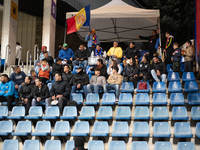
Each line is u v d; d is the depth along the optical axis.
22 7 14.32
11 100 7.63
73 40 17.75
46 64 9.24
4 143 6.41
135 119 6.93
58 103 7.36
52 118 7.02
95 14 11.77
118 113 7.06
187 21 16.70
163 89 7.68
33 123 7.29
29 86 7.88
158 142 5.86
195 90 7.47
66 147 6.08
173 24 16.53
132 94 7.78
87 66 9.95
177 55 9.06
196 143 6.38
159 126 6.51
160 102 7.14
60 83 7.67
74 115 7.11
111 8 11.93
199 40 9.11
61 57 11.19
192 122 6.76
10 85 7.70
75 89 7.92
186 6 16.88
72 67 10.73
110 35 15.17
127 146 6.54
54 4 12.83
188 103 7.07
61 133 6.57
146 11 11.56
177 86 7.81
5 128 6.99
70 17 11.73
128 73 8.62
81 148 4.98
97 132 6.56
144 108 7.01
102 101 7.53
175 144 6.45
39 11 15.32
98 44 10.27
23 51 15.56
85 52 10.36
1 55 11.14
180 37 17.25
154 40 11.49
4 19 11.28
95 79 8.12
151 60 11.22
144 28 13.95
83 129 6.68
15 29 11.70
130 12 11.59
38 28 15.79
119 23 13.55
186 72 8.34
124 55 10.22
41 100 7.73
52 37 12.60
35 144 6.30
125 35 15.12
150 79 8.24
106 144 6.60
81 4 15.38
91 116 6.93
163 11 17.22
